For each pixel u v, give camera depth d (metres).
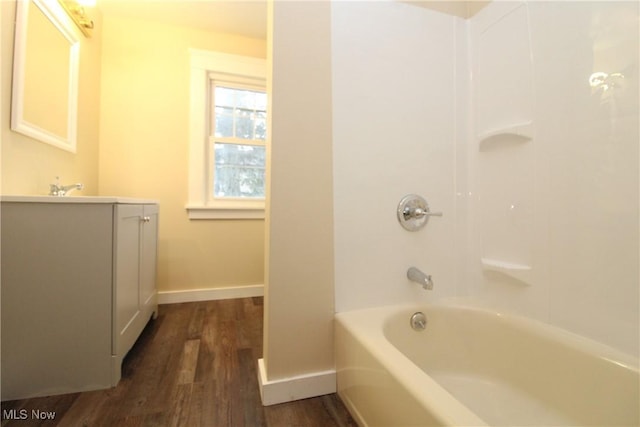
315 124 1.10
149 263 1.64
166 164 2.14
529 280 1.09
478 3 1.37
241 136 2.39
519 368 1.04
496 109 1.26
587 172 0.92
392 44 1.28
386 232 1.25
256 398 1.05
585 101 0.93
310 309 1.10
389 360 0.79
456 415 0.57
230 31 2.26
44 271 1.02
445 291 1.35
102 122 2.00
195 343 1.48
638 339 0.80
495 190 1.26
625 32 0.84
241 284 2.31
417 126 1.32
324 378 1.10
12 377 0.99
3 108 1.13
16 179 1.20
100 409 0.97
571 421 0.87
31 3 1.27
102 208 1.08
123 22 2.06
